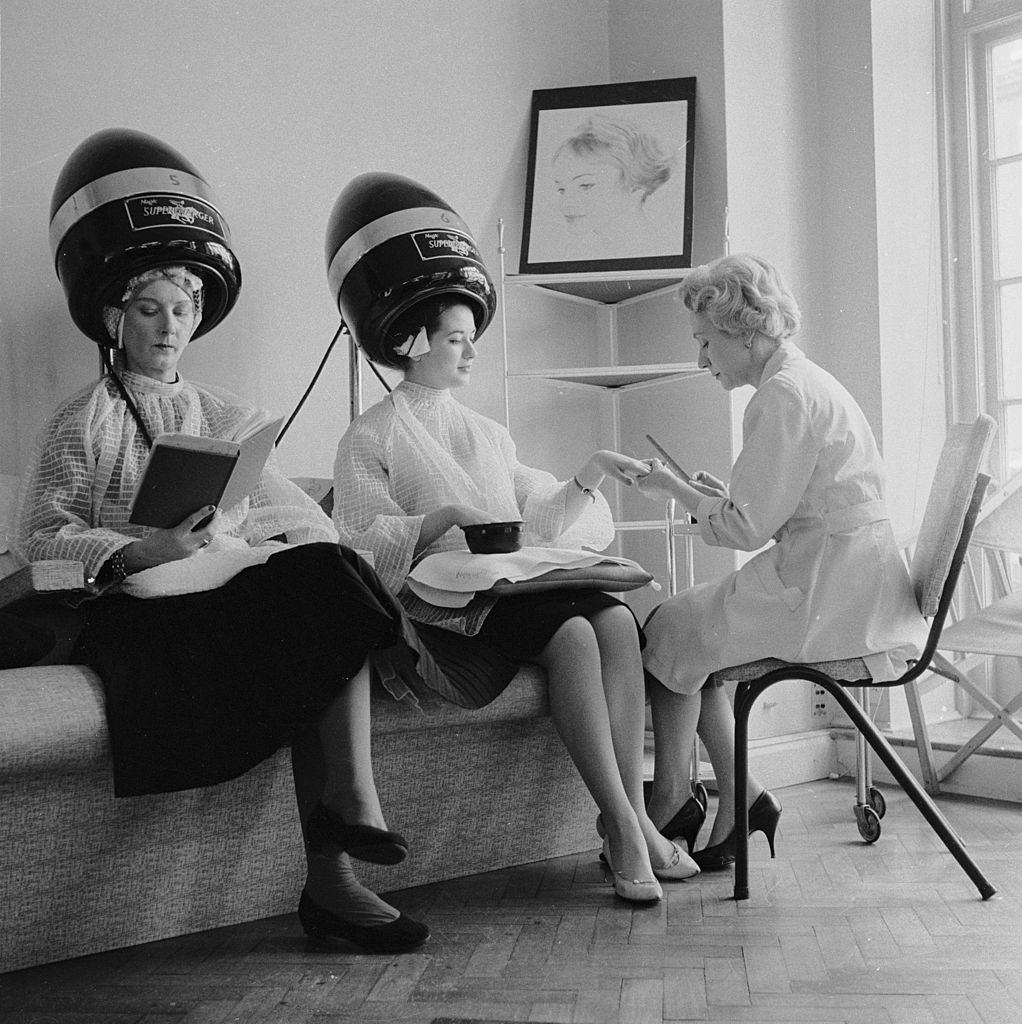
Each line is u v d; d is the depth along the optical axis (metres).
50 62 2.90
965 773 3.27
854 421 2.39
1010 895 2.21
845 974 1.79
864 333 3.61
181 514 1.96
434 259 2.57
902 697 3.54
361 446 2.58
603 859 2.55
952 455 2.33
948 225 3.77
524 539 2.45
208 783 1.91
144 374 2.33
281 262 3.24
